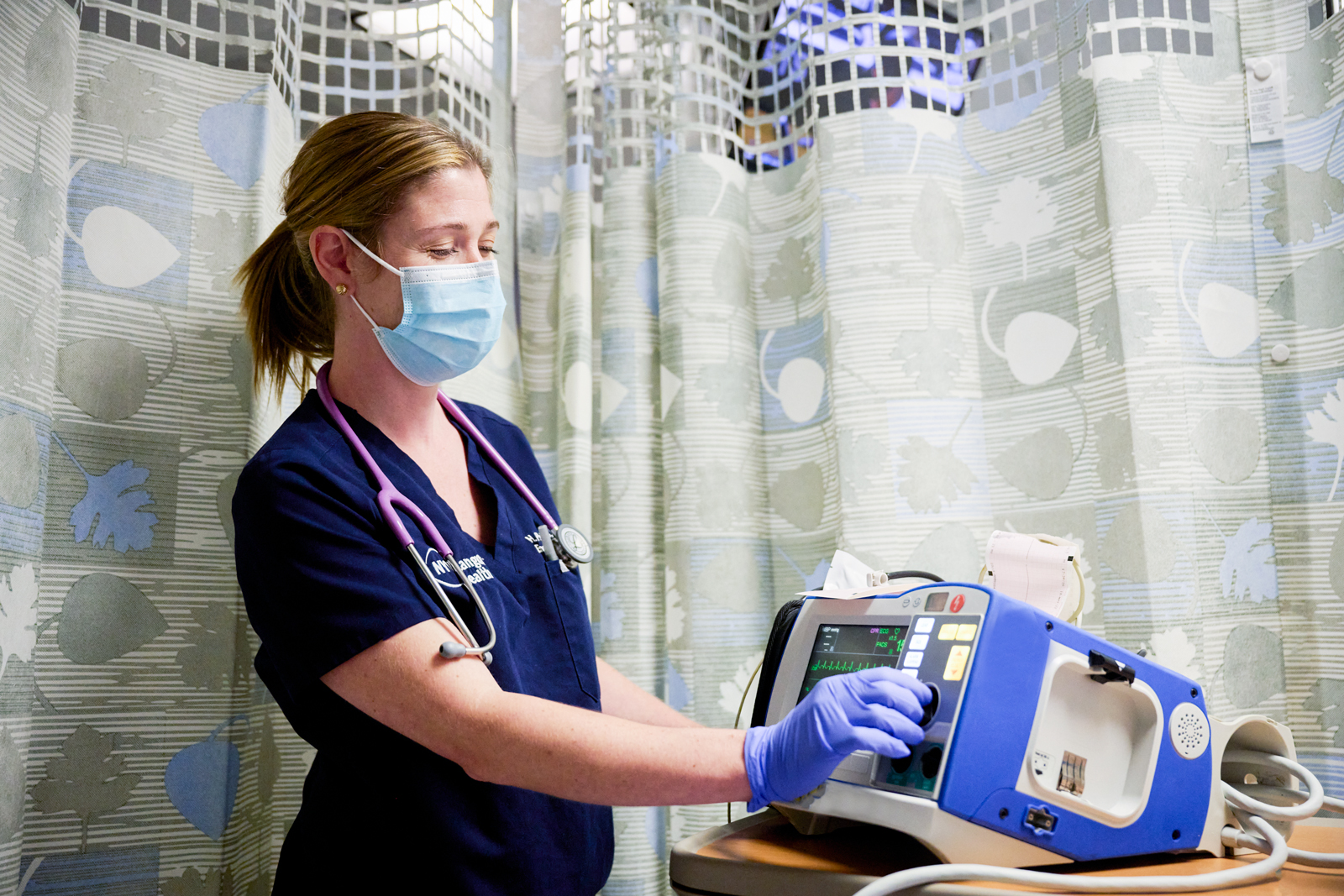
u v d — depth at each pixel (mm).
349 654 880
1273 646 1399
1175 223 1474
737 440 1735
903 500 1573
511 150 1787
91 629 1188
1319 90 1435
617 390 1756
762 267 1823
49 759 1145
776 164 1825
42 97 1132
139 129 1296
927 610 932
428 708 868
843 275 1633
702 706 1667
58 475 1181
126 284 1262
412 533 986
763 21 1855
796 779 821
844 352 1619
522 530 1161
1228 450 1437
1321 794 953
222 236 1346
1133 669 894
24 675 1076
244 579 973
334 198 1065
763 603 1728
